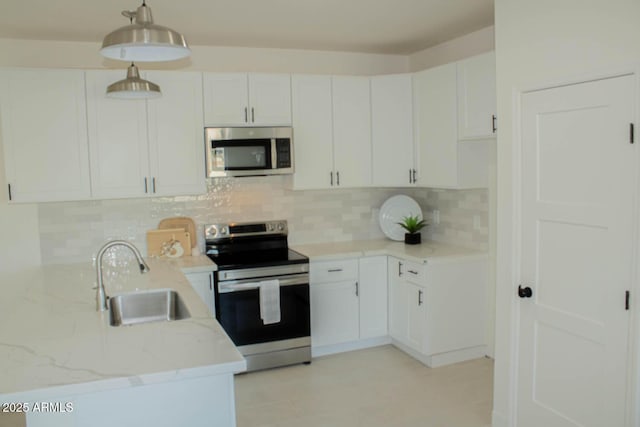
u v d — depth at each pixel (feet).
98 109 12.37
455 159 12.84
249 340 12.94
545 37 8.28
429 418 10.66
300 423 10.53
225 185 14.47
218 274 12.52
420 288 13.11
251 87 13.47
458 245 14.56
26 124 11.92
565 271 8.27
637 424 7.28
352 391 11.97
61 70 12.05
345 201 15.84
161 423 6.10
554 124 8.26
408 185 14.39
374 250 14.28
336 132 14.34
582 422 8.13
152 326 7.50
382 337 14.90
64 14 10.62
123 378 5.65
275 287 12.97
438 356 13.30
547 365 8.73
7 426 10.05
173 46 6.23
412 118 14.19
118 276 11.27
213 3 10.25
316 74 14.88
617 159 7.29
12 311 8.43
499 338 9.70
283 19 11.57
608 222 7.48
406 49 15.31
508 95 9.06
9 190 11.89
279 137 13.60
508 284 9.38
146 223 13.84
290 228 15.24
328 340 13.98
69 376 5.68
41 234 13.00
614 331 7.50
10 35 12.21
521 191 8.99
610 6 7.23
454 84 12.69
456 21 12.23
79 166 12.34
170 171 13.01
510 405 9.53
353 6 10.76
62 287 10.26
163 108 12.84
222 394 6.32
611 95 7.30
